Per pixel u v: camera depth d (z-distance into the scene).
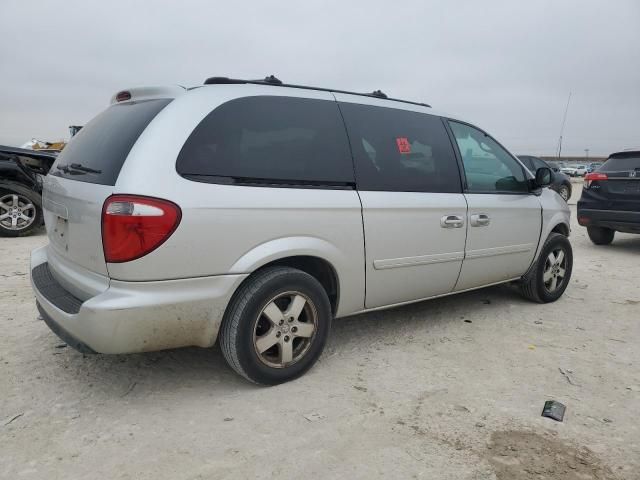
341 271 3.40
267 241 3.03
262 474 2.40
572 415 2.99
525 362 3.72
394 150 3.75
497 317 4.71
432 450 2.62
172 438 2.66
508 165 4.71
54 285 3.22
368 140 3.62
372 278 3.59
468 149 4.33
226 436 2.69
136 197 2.61
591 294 5.62
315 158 3.30
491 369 3.59
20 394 3.07
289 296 3.20
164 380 3.30
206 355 3.69
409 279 3.84
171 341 2.87
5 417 2.82
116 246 2.62
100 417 2.85
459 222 4.05
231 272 2.90
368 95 3.85
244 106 3.11
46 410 2.90
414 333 4.25
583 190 8.62
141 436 2.67
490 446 2.66
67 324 2.80
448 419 2.91
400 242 3.69
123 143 2.87
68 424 2.77
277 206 3.04
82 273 2.92
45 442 2.60
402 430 2.79
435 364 3.65
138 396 3.09
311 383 3.30
